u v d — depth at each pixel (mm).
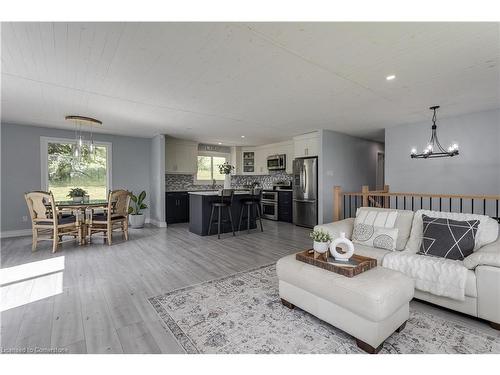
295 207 6199
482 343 1671
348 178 6152
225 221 5332
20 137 4988
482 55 2219
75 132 5562
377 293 1542
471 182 4180
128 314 2055
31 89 3000
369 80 2781
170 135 6242
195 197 5234
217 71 2539
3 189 4848
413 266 2170
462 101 3531
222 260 3463
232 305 2207
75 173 5641
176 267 3178
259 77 2693
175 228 5867
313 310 1911
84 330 1831
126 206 4629
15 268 3129
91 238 4754
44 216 3875
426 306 2180
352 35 1920
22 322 1931
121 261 3412
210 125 5047
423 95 3275
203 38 1950
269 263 3338
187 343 1692
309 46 2078
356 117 4422
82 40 1959
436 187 4578
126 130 5562
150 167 6648
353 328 1655
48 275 2893
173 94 3195
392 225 2746
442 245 2262
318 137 5570
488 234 2197
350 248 2016
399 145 5086
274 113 4145
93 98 3340
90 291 2479
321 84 2891
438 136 4559
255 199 5688
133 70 2502
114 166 6102
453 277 1938
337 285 1705
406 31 1861
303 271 1963
